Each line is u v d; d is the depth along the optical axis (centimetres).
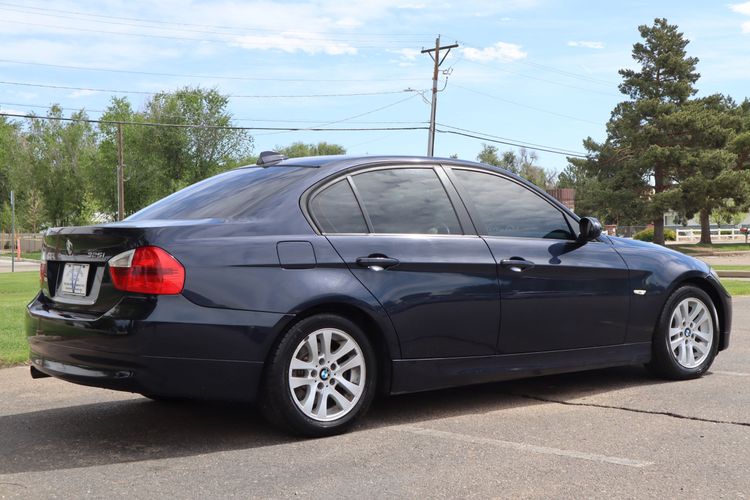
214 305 381
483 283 462
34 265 3809
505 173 509
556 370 495
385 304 427
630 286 530
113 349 373
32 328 424
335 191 439
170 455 380
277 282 397
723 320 589
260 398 400
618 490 322
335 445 396
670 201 4709
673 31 5041
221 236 394
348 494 320
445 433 419
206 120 6500
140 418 459
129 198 6625
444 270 449
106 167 6569
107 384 376
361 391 422
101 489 327
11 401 509
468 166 497
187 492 323
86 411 479
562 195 4175
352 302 416
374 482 335
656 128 4809
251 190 438
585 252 515
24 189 7388
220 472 351
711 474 343
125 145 6525
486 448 388
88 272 399
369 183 453
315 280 407
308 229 418
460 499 313
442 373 449
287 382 398
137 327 368
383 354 434
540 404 489
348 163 453
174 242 381
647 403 487
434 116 4253
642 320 538
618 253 533
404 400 505
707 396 506
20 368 628
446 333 448
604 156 5253
